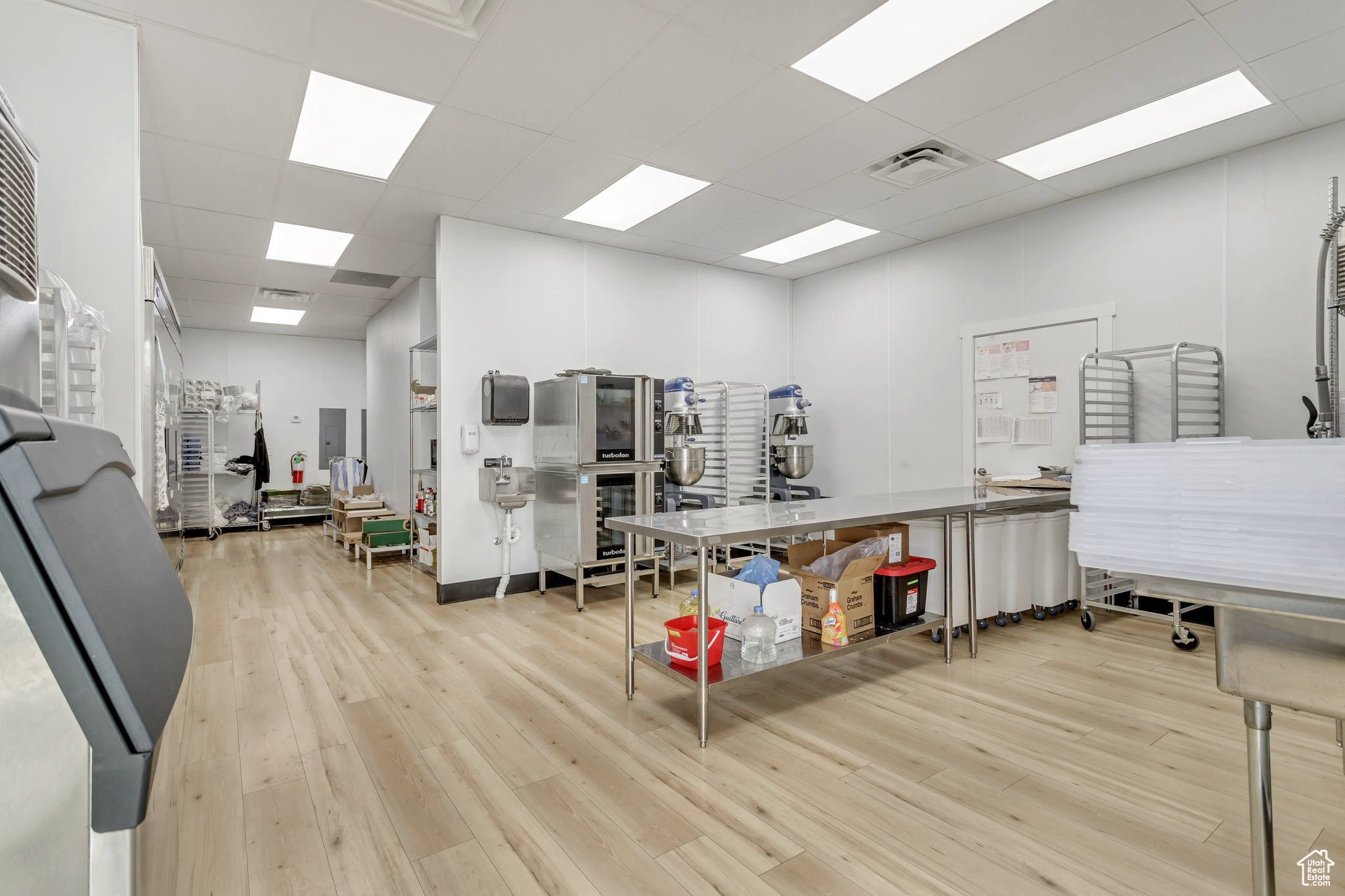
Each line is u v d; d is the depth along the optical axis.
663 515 2.83
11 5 2.21
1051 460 4.35
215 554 6.30
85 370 2.01
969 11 2.43
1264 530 0.81
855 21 2.47
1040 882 1.56
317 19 2.40
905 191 4.10
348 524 6.38
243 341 8.49
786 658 2.56
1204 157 3.60
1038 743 2.28
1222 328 3.58
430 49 2.61
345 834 1.78
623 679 2.95
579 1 2.34
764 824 1.81
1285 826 1.76
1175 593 0.90
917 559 3.22
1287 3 2.36
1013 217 4.55
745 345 5.94
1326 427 2.66
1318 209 3.27
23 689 0.39
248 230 4.60
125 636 0.45
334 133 3.26
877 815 1.85
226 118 3.07
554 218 4.48
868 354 5.57
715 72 2.79
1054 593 3.79
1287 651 0.87
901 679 2.90
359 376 9.25
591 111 3.09
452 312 4.43
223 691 2.80
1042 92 2.97
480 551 4.55
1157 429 3.84
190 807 1.91
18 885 0.38
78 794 0.40
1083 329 4.18
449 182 3.86
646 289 5.35
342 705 2.65
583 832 1.78
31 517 0.39
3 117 0.74
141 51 2.55
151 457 2.98
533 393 4.74
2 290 0.81
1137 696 2.68
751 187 4.02
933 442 5.08
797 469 5.23
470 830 1.80
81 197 2.28
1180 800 1.90
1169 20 2.46
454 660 3.21
